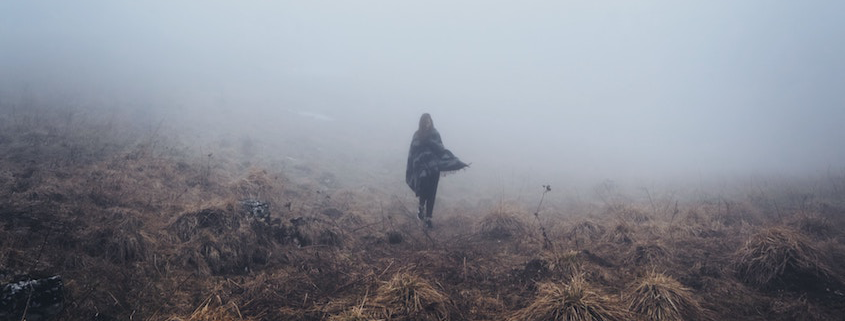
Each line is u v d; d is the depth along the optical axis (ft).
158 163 25.77
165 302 13.14
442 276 16.72
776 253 16.31
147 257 14.99
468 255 19.33
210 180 25.90
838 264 17.51
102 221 16.17
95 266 13.71
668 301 13.52
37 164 21.61
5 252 12.58
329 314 13.32
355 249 19.83
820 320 13.41
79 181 20.02
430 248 20.71
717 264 17.94
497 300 15.07
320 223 20.99
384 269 17.38
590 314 12.53
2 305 10.56
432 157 25.18
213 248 16.15
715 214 25.48
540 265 17.66
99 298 12.37
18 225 14.56
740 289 15.83
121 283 13.38
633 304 13.88
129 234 15.16
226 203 18.63
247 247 16.94
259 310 13.34
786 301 14.71
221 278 15.20
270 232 18.52
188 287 14.23
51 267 12.85
